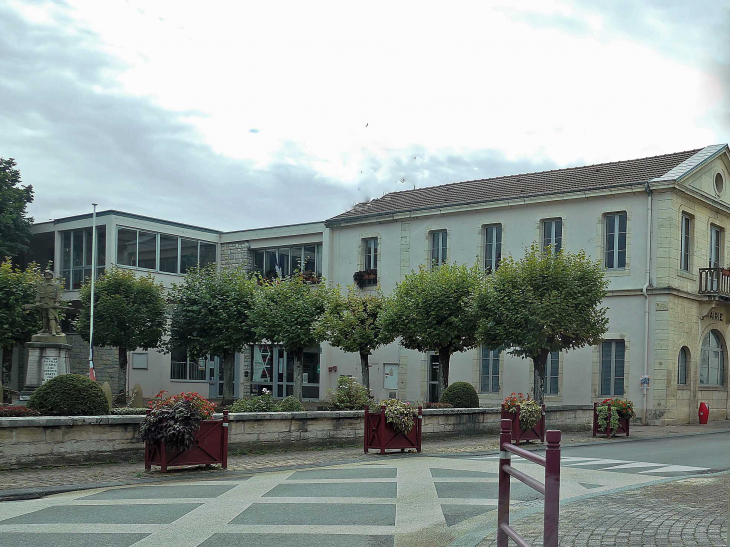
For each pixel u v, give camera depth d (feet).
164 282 124.77
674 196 88.89
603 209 93.45
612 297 91.61
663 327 87.66
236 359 130.21
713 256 99.09
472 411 65.67
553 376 95.76
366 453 51.24
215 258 134.41
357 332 94.38
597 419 68.90
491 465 43.65
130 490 34.37
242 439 49.26
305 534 24.22
